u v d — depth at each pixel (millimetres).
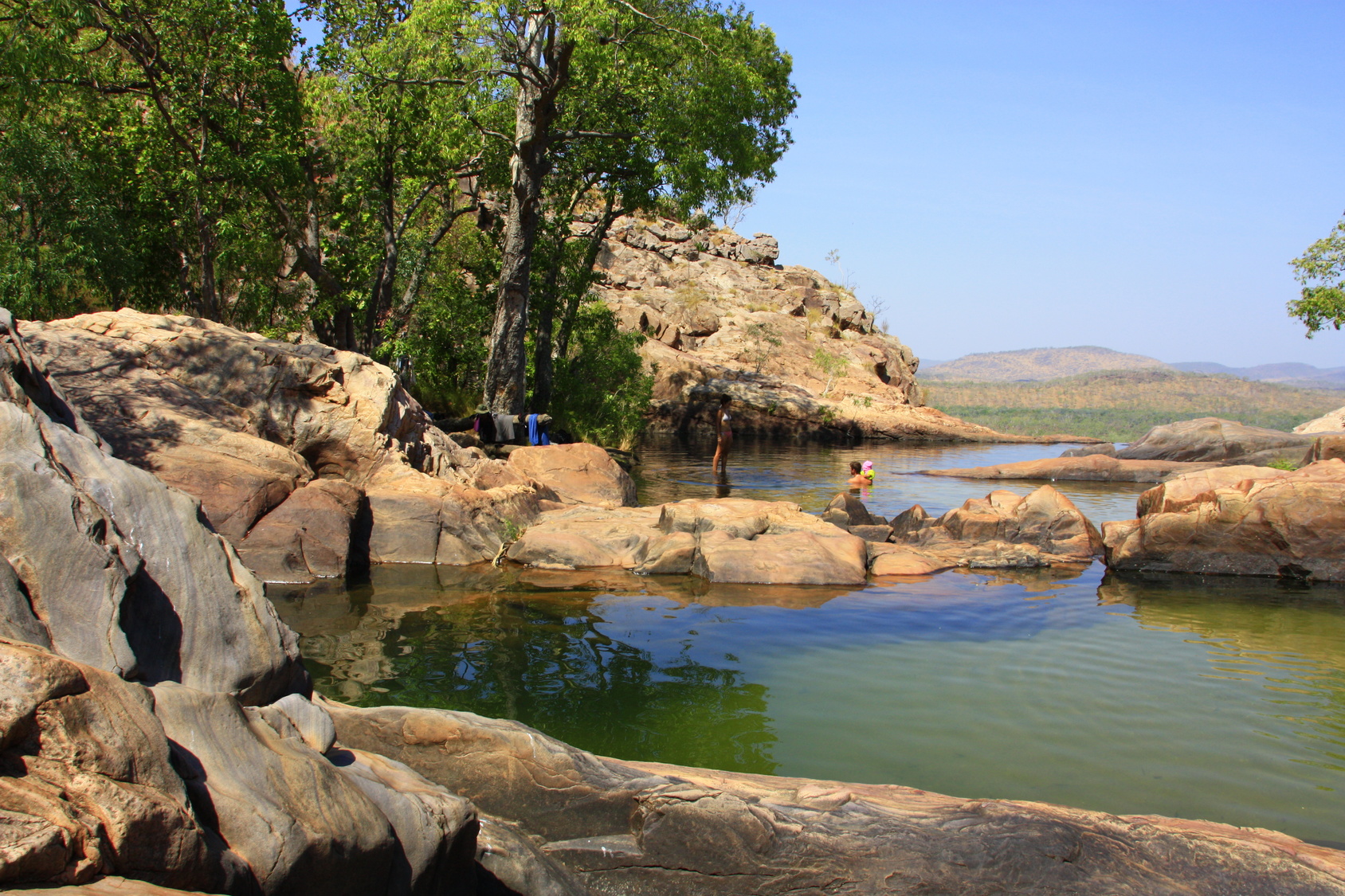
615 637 7812
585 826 4223
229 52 17531
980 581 10461
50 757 2426
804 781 4617
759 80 22219
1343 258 24031
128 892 2229
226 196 19094
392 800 3436
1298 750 5492
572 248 26297
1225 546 11023
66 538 3641
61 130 18047
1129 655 7512
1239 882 3732
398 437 12508
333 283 19766
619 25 20562
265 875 2770
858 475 18734
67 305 17359
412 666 6883
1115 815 4312
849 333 51625
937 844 3916
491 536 11352
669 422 37562
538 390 25422
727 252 55250
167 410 10750
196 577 4273
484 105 23109
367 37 21000
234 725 3186
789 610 8859
